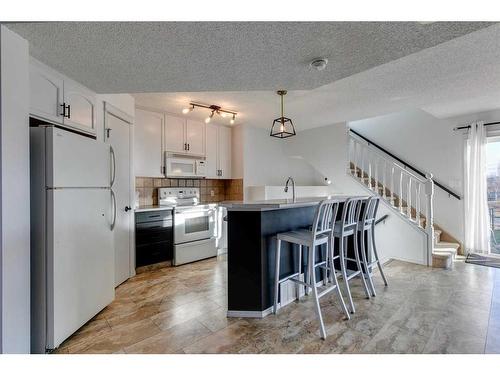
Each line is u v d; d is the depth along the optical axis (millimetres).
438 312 2271
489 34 1930
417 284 2969
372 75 2676
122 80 2291
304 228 2750
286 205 2139
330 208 2303
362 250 2750
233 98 3389
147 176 3719
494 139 3990
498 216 4113
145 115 3719
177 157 4082
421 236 3791
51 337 1739
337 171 4824
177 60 1924
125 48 1757
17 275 1540
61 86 2150
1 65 1460
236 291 2260
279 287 2428
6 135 1483
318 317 1938
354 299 2576
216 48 1762
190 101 3502
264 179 5133
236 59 1920
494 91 3125
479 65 2447
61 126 2191
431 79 2779
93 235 2166
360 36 1627
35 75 1908
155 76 2205
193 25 1492
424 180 3834
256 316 2230
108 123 2830
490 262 3760
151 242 3537
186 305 2473
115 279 2928
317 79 2279
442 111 3965
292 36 1625
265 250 2299
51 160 1752
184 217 3891
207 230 4203
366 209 2717
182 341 1876
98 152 2250
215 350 1764
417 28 1543
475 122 4059
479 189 3998
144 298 2635
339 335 1927
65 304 1844
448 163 4340
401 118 4844
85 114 2457
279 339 1887
